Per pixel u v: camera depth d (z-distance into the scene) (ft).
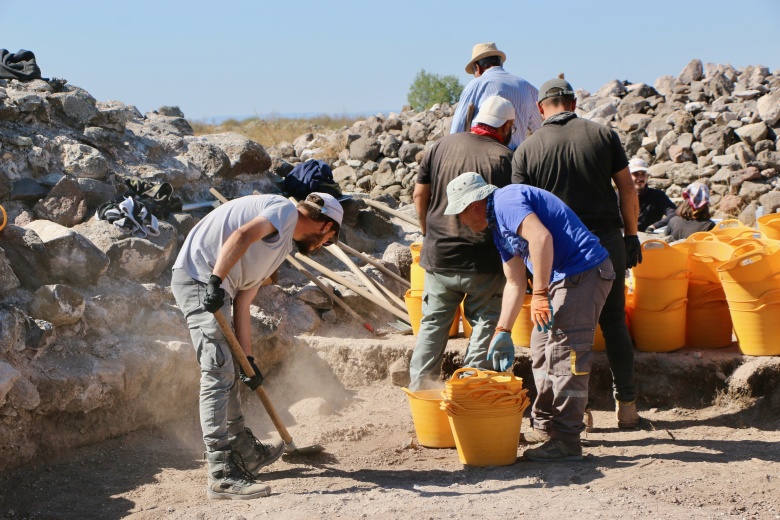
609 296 15.55
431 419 15.52
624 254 15.53
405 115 50.60
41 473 13.91
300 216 13.70
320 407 17.81
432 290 16.14
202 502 12.76
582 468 13.64
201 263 13.29
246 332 14.07
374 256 26.21
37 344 14.53
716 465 13.56
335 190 26.61
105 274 18.16
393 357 19.33
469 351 15.92
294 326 20.48
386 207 27.22
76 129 23.38
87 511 12.55
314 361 19.56
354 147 44.47
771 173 39.68
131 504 12.75
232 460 13.09
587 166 15.02
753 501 11.78
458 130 19.31
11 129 21.35
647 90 47.09
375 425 17.11
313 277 21.66
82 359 15.33
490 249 15.43
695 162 42.04
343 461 14.99
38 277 16.81
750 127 41.19
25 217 19.19
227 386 13.24
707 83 46.39
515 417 14.02
